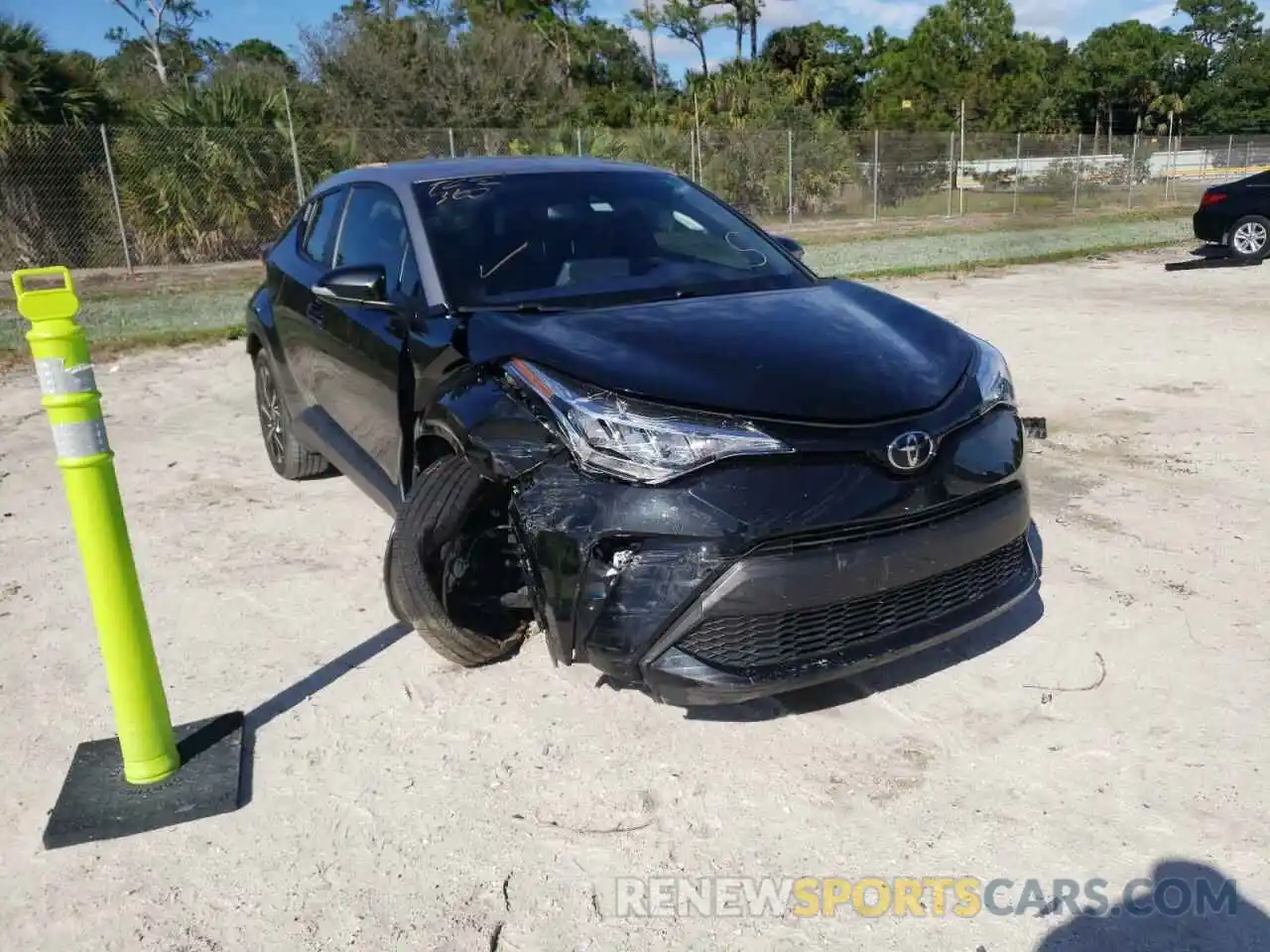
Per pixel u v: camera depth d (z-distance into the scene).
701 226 4.12
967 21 58.28
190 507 5.16
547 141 22.36
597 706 3.29
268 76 21.25
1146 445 5.73
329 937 2.40
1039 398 6.82
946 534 2.85
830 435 2.73
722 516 2.64
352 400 4.13
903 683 3.36
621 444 2.71
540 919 2.43
